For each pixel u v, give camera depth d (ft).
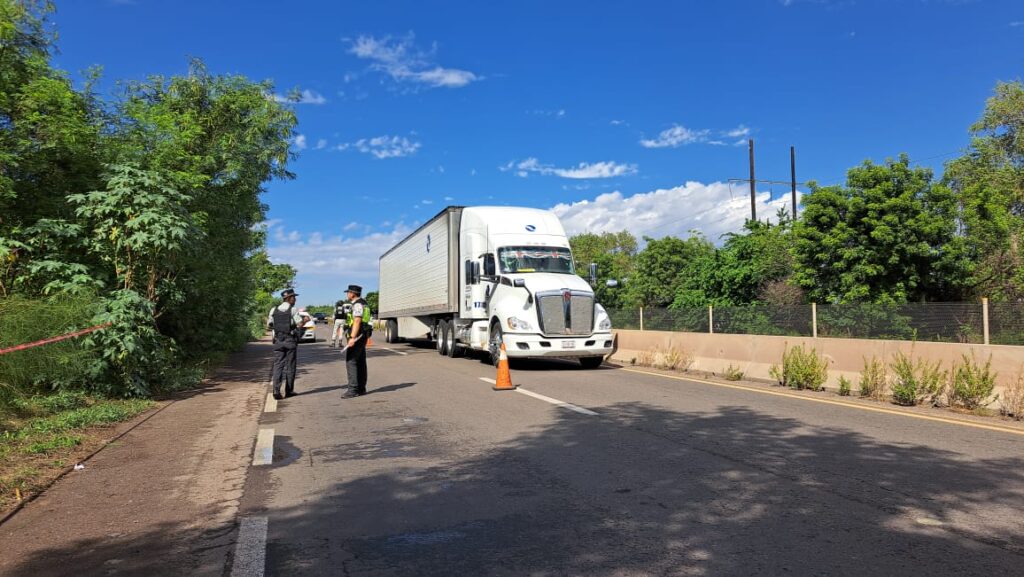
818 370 39.81
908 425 27.07
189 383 43.37
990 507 15.99
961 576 12.07
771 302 75.51
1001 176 80.48
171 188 38.27
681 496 17.17
